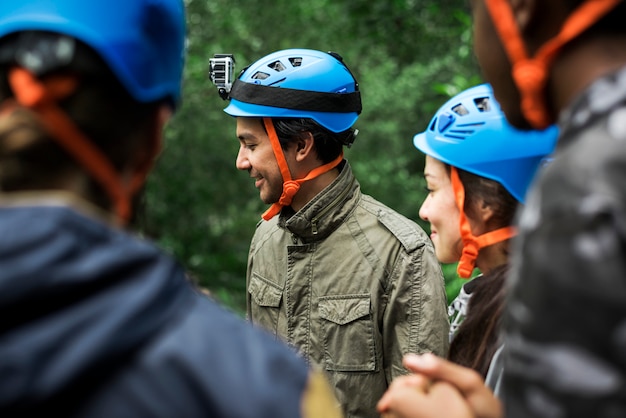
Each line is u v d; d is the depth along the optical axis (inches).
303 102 100.9
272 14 377.1
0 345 30.6
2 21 35.1
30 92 34.0
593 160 32.6
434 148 69.6
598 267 31.4
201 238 332.2
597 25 36.6
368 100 372.8
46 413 30.7
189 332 33.9
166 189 323.9
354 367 99.9
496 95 43.1
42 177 34.7
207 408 32.7
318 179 103.5
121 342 31.7
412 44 311.1
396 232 100.7
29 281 31.0
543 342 33.0
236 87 104.2
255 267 109.4
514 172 65.7
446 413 45.2
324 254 102.6
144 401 31.8
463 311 69.0
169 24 39.0
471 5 43.9
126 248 33.6
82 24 35.1
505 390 36.4
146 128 38.4
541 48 38.8
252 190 336.5
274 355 35.3
